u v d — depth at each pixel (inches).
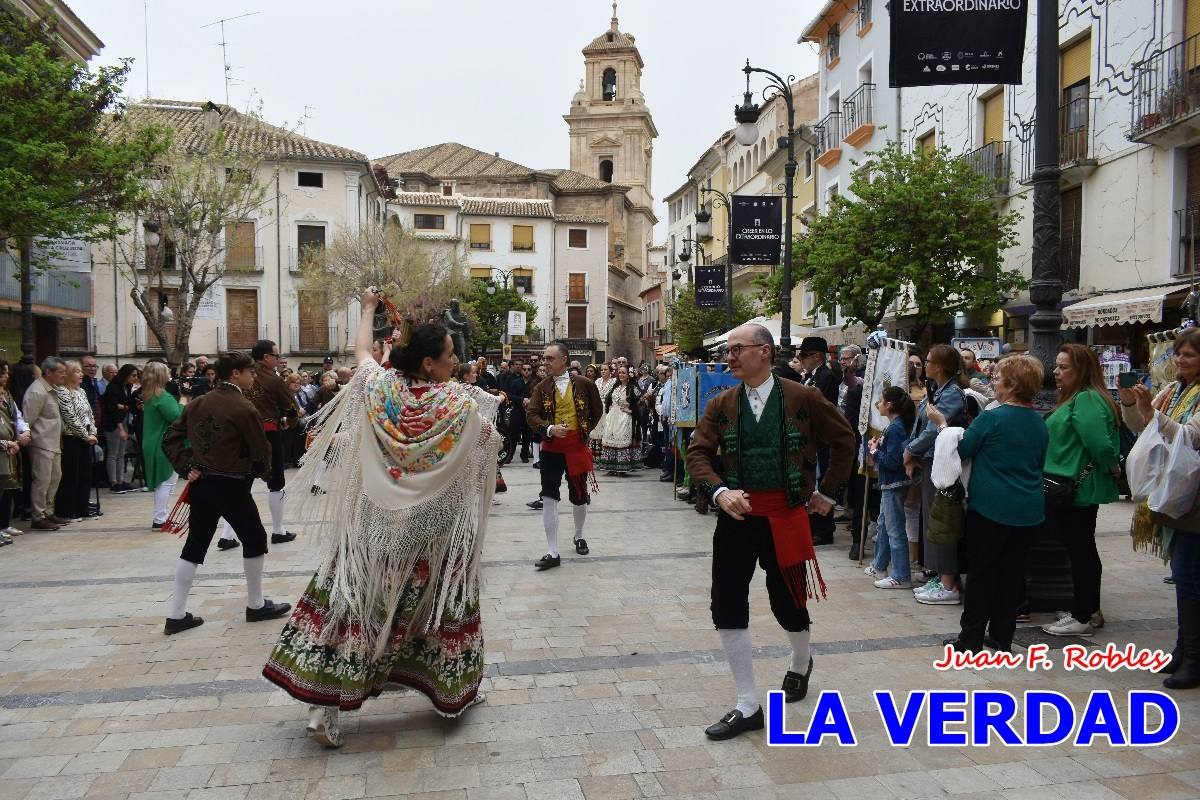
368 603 151.5
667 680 187.8
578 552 325.1
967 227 655.1
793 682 174.9
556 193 2524.6
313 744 155.3
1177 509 174.6
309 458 158.9
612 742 156.4
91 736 158.9
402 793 137.0
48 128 492.7
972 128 754.8
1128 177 576.7
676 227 2466.8
